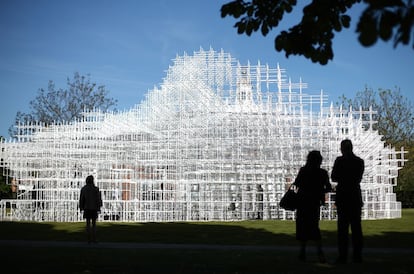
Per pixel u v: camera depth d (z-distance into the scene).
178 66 30.42
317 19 7.57
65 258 12.09
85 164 28.81
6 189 40.78
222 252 13.59
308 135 29.05
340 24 8.01
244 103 29.61
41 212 27.95
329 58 7.88
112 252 13.49
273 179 28.83
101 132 30.27
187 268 10.59
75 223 24.98
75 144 29.56
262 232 19.97
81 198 16.19
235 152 29.00
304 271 10.05
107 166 28.84
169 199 28.55
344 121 30.20
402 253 13.30
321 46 7.87
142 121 30.53
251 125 29.19
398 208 30.42
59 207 27.89
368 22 5.12
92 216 16.16
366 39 5.11
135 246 15.33
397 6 5.08
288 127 29.12
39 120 57.44
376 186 28.94
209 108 29.44
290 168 28.73
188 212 28.20
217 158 28.94
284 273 9.89
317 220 11.38
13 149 29.41
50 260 11.70
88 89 59.28
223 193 28.55
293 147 28.92
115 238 17.77
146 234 19.11
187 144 29.23
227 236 18.44
